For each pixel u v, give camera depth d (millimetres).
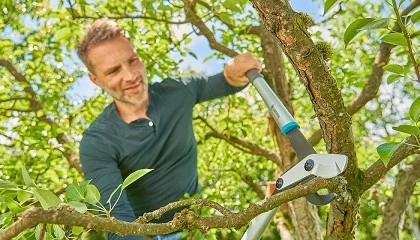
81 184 915
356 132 4363
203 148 4168
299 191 890
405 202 2490
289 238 3129
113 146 1786
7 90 3676
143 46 3627
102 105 3855
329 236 1234
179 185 1932
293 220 2643
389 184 3701
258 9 965
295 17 933
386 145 940
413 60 972
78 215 691
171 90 1925
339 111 1010
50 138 3553
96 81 1881
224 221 822
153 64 3447
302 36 939
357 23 968
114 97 1804
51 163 3523
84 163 1780
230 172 3979
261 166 4266
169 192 1913
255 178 4172
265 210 848
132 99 1790
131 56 1784
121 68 1765
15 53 3908
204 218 817
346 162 1008
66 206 705
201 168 3771
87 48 1769
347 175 1104
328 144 1085
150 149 1831
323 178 937
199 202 854
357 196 1151
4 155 3750
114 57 1750
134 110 1822
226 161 4027
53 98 3865
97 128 1813
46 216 665
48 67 4027
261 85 1398
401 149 1143
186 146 1934
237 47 3400
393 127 968
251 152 3340
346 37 983
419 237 2637
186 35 3221
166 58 3492
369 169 1149
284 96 2691
